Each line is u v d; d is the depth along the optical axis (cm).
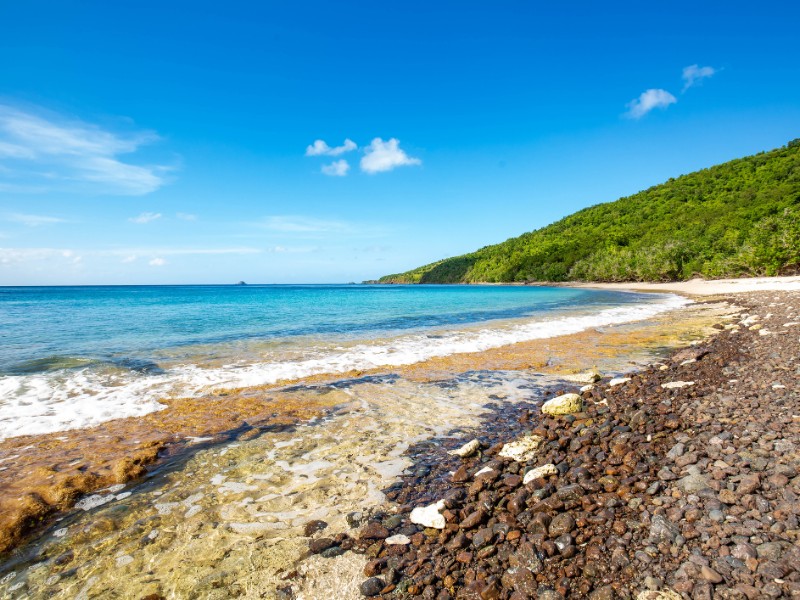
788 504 412
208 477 581
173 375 1156
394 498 521
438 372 1187
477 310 3338
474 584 357
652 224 10669
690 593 323
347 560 405
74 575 390
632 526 414
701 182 13038
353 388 1026
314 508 500
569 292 6975
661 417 723
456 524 448
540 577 360
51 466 602
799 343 1197
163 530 459
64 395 971
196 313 3195
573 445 644
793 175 9225
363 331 2045
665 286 6869
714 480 479
